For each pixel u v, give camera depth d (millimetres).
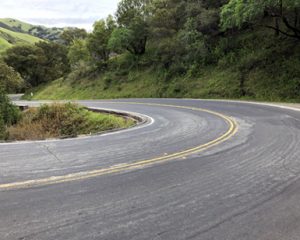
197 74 34406
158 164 7461
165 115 19094
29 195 5480
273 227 4336
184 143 10008
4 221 4520
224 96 28641
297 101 22922
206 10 35562
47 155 8570
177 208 4941
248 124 13469
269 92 25594
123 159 8008
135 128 14266
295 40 28531
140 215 4699
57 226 4359
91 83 50250
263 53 29531
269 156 7984
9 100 26125
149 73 42219
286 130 11625
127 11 47875
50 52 80688
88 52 58812
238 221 4508
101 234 4141
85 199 5309
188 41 35312
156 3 44406
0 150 9328
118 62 50750
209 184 6020
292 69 26000
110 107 27094
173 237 4066
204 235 4121
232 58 32250
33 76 77062
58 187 5875
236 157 7977
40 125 23891
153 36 45125
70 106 26031
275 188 5758
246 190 5688
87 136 12305
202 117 16844
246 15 24578
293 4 22922
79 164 7539
